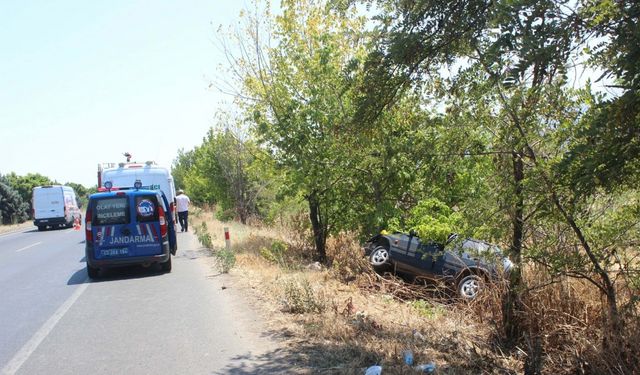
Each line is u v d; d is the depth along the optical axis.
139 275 12.45
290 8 15.19
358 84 6.06
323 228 15.19
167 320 7.85
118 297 9.83
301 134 13.59
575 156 4.02
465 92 6.04
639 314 5.82
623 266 5.89
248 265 13.05
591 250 5.84
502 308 7.07
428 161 7.14
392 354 5.93
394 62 5.32
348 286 10.92
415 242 11.12
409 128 7.99
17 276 13.19
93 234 12.02
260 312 8.09
